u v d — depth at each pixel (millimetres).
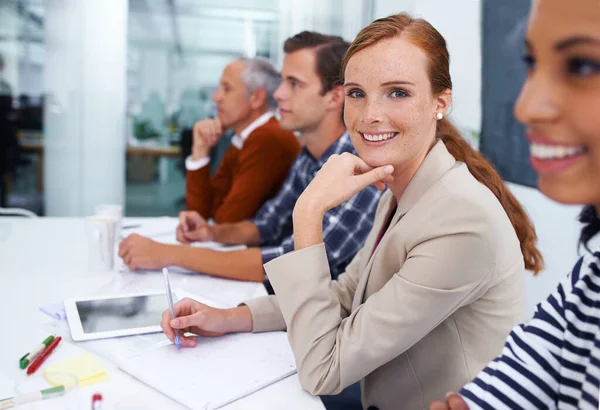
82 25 2973
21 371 759
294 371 813
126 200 3314
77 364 789
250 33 3234
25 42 2963
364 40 814
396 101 804
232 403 718
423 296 755
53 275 1249
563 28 425
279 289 809
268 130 1891
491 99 1724
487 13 1753
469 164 940
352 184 832
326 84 1483
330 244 1305
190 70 3236
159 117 3256
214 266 1277
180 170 3338
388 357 773
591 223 643
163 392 737
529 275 1523
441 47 820
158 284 1209
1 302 1056
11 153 3047
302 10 3174
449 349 837
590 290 604
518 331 664
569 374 604
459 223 768
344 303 1046
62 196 3102
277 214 1688
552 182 468
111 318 973
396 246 839
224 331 931
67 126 3047
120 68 3039
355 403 1072
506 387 631
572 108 438
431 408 617
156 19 3148
